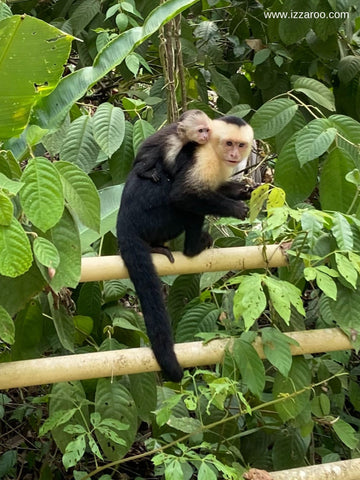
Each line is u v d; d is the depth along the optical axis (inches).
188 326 139.6
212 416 138.9
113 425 118.2
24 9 200.7
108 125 147.6
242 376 118.3
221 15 223.9
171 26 160.9
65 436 127.0
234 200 138.1
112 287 156.7
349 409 189.0
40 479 153.1
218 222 155.8
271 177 209.2
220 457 132.3
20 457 172.1
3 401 171.2
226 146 135.9
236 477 109.2
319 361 148.8
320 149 136.0
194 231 129.4
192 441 133.9
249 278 116.3
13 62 96.6
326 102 161.8
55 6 205.3
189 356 119.7
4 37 93.3
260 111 157.5
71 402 127.8
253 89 219.9
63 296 127.0
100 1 191.5
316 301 171.3
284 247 127.2
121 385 132.0
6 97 100.7
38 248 101.0
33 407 167.3
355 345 123.3
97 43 168.6
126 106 163.9
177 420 122.5
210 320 139.3
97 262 124.1
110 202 150.0
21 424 177.3
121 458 127.6
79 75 119.4
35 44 94.9
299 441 145.3
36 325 132.0
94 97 213.2
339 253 118.4
